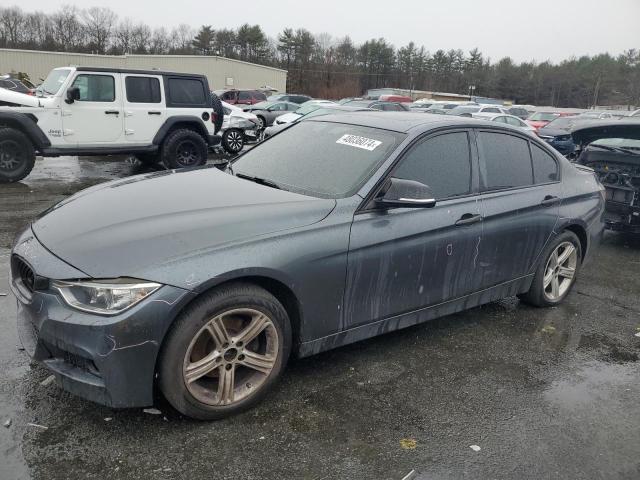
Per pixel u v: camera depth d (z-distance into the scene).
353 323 3.43
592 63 91.19
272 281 3.02
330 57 90.31
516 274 4.48
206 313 2.76
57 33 82.50
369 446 2.85
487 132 4.23
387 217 3.44
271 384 3.13
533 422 3.17
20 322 3.00
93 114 10.27
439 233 3.69
